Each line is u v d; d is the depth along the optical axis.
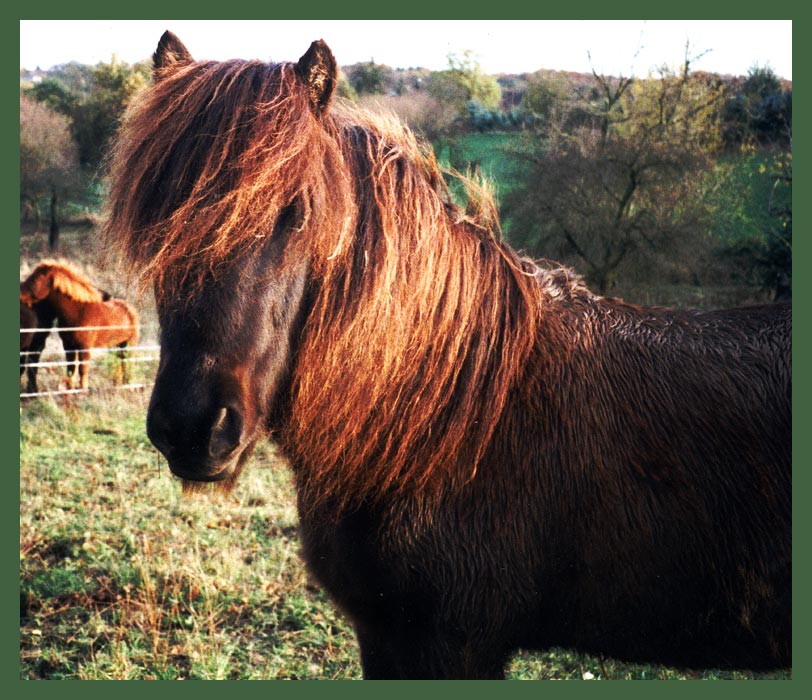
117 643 3.48
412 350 1.98
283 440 2.02
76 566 4.25
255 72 1.80
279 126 1.71
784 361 2.14
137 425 7.73
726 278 13.98
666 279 14.20
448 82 9.38
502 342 2.07
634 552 2.04
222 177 1.65
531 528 2.02
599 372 2.12
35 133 12.34
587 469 2.04
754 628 2.07
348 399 1.91
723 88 13.74
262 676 3.29
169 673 3.26
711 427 2.08
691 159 13.72
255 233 1.63
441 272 2.01
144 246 1.68
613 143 14.05
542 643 2.17
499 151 13.92
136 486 5.72
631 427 2.08
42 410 8.05
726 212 13.87
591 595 2.07
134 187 1.72
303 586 4.11
